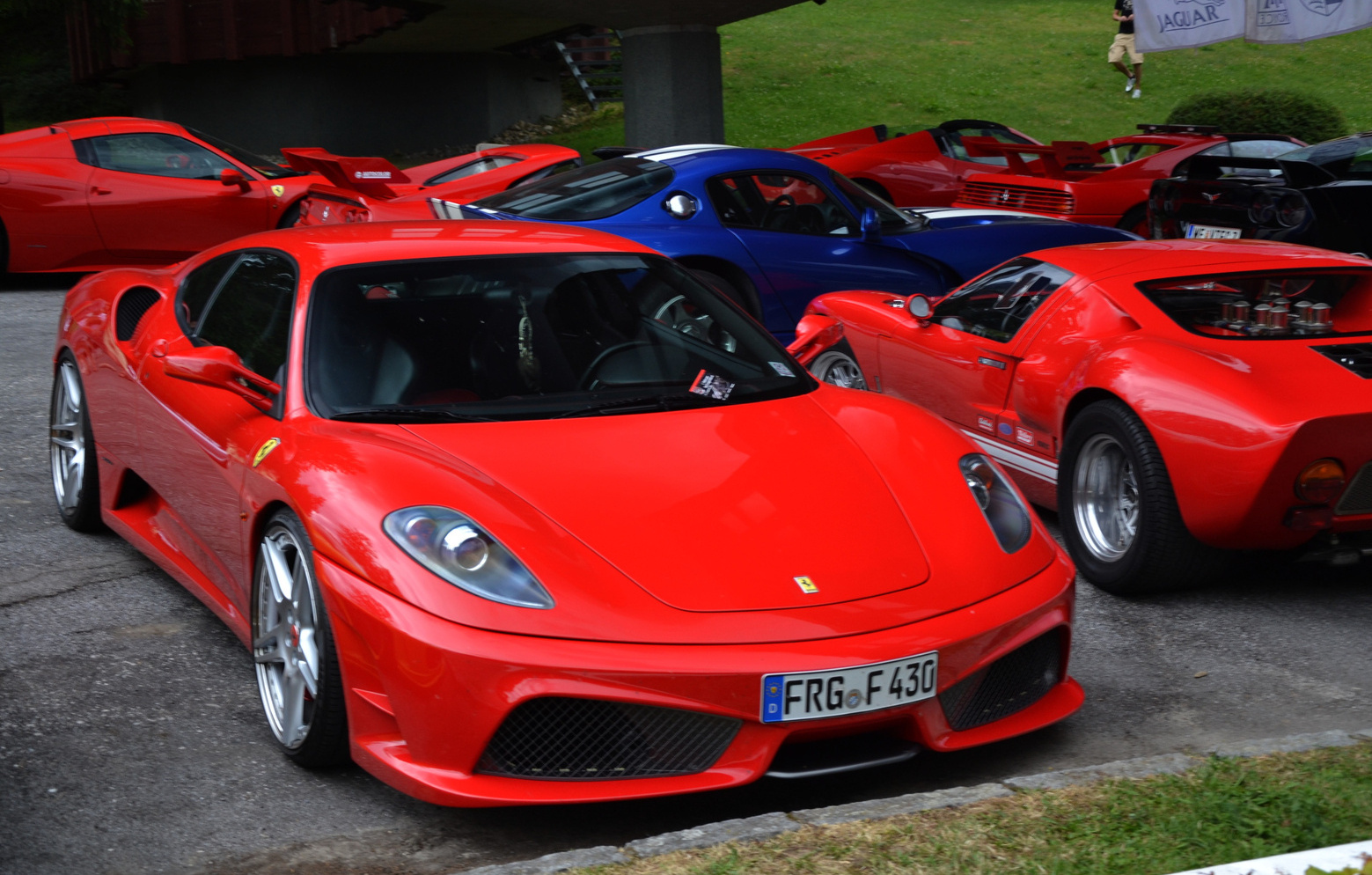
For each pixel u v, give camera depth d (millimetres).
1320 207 8953
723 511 3021
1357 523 4133
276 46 21906
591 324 3760
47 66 28531
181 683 3674
